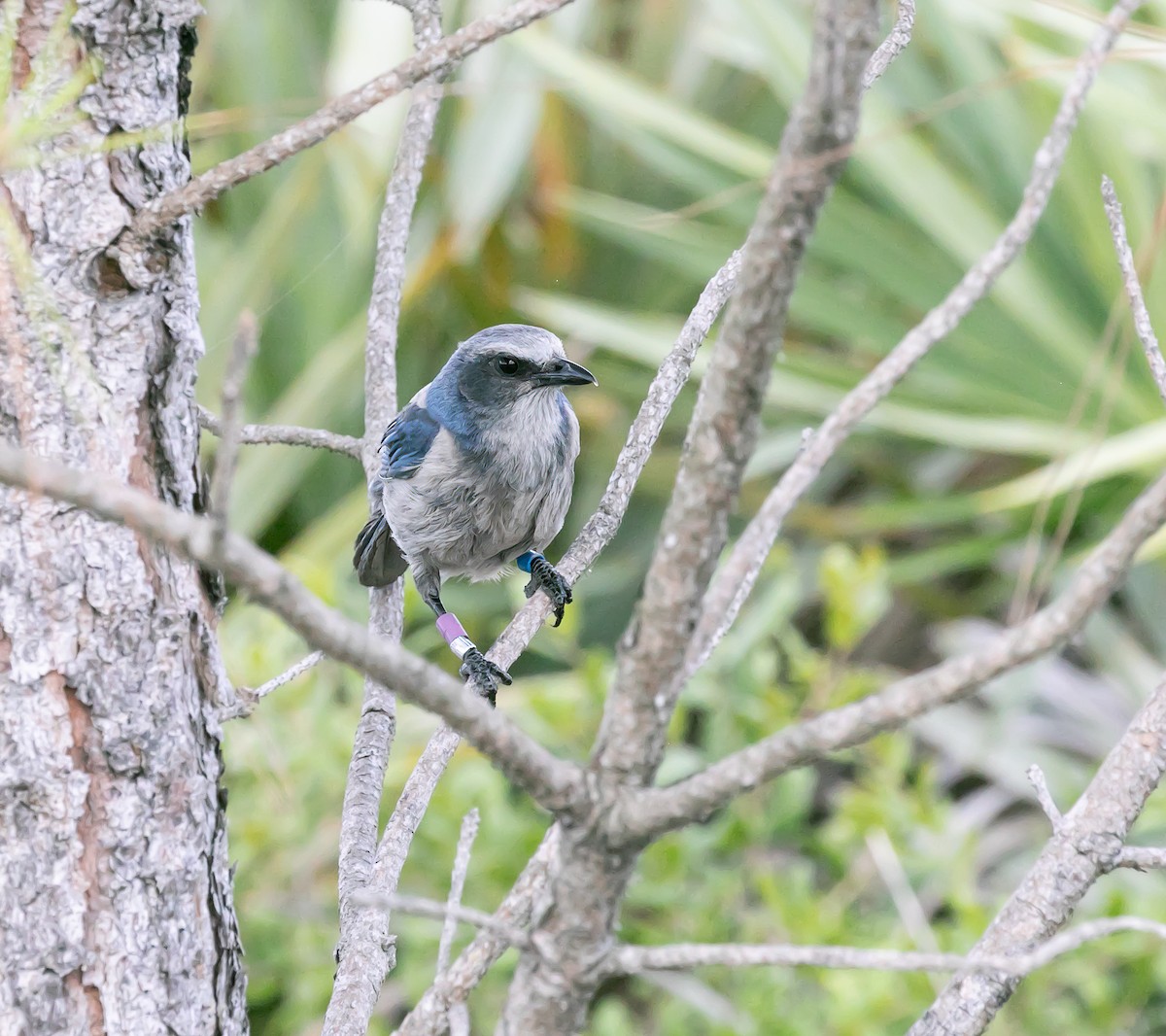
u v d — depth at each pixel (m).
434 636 14.11
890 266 13.52
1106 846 5.14
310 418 14.63
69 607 5.11
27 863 5.06
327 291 15.27
